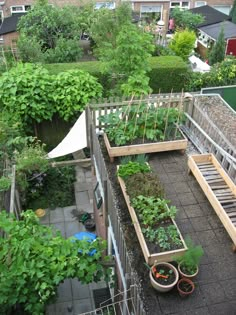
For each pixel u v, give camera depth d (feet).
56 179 35.88
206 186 20.83
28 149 32.55
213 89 38.93
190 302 15.96
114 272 21.16
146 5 76.28
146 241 17.53
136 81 33.24
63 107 36.96
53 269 17.03
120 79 37.88
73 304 24.48
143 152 24.48
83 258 17.71
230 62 45.88
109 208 21.61
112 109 27.04
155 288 16.16
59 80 36.68
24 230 17.79
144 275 16.94
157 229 18.01
